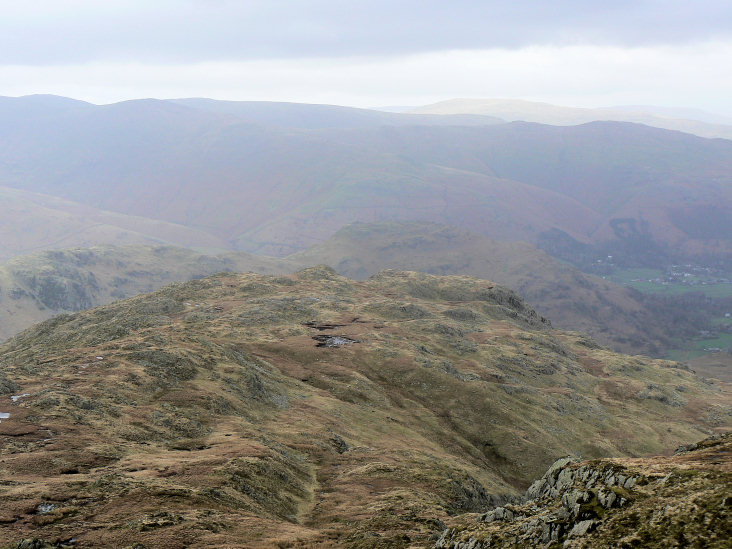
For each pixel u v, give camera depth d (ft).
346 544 156.87
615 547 107.45
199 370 344.28
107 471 186.50
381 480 246.27
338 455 288.10
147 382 300.20
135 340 376.07
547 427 474.08
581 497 127.95
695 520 104.99
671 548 100.78
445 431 426.10
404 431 391.04
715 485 114.73
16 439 203.72
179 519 155.12
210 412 287.48
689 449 175.94
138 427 243.19
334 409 380.58
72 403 245.04
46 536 138.21
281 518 187.52
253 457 225.97
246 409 317.42
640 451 485.97
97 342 442.09
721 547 96.02
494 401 480.64
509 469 408.46
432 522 180.86
